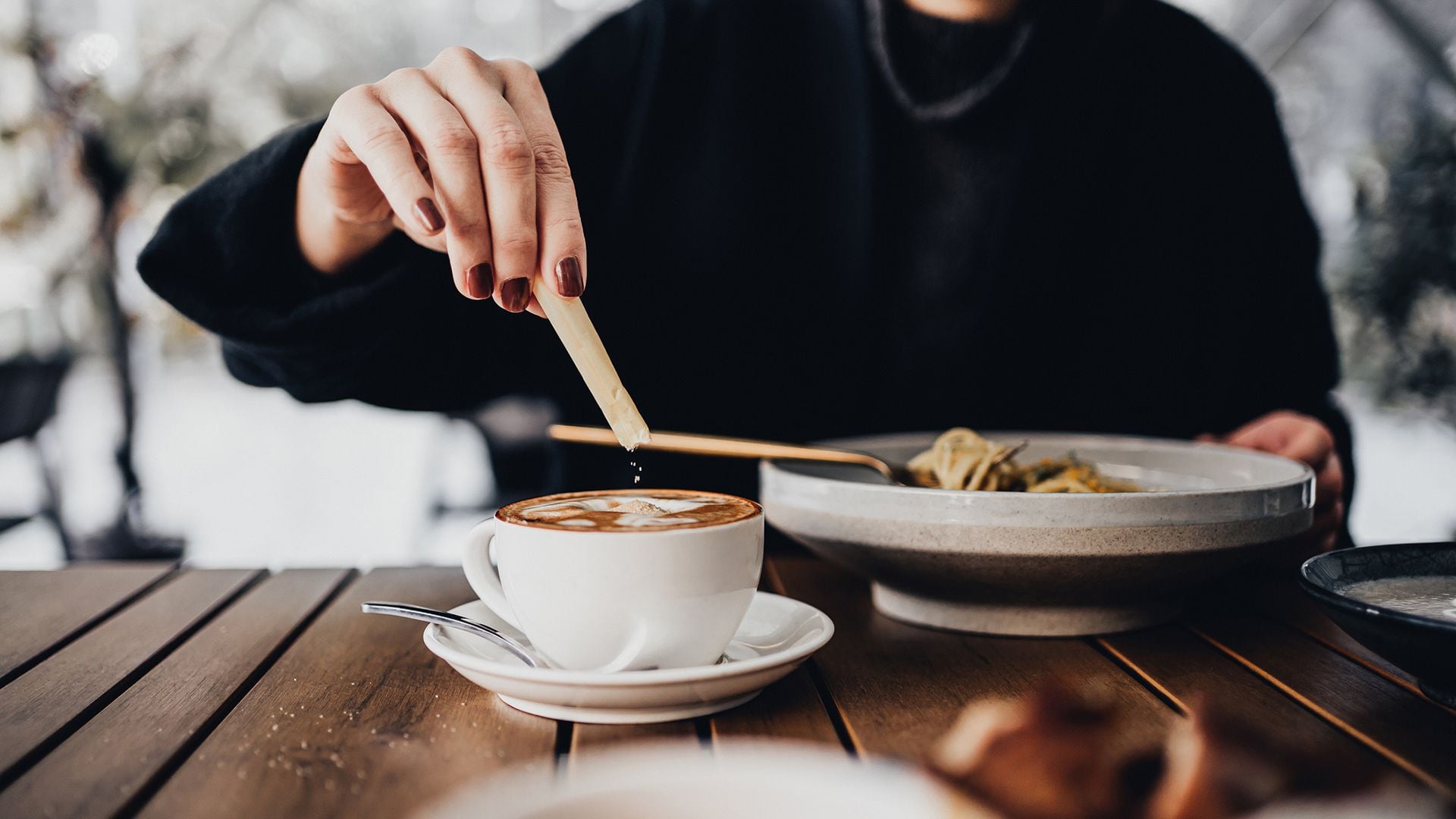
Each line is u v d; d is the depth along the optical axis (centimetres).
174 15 330
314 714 52
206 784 44
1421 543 62
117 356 308
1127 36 133
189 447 426
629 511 55
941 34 124
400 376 110
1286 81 359
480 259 60
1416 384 354
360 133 61
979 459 79
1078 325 135
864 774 40
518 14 390
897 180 129
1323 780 35
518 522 52
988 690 56
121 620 70
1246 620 71
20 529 316
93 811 41
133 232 321
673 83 131
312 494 353
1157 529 60
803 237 130
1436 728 51
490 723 51
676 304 129
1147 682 59
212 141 333
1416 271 336
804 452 76
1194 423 136
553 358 128
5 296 307
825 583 82
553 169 62
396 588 80
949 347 129
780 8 132
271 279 94
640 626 50
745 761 43
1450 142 334
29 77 299
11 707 53
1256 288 142
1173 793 34
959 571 63
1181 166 136
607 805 37
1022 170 127
